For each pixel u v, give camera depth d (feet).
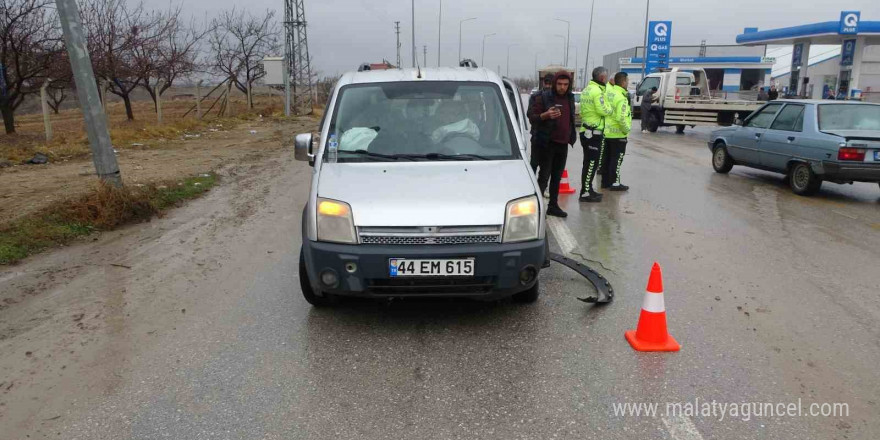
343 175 14.76
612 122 31.50
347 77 18.26
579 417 10.43
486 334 13.84
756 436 9.88
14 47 55.26
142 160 43.42
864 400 10.95
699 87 81.92
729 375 11.89
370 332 14.01
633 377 11.81
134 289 17.03
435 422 10.30
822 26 93.97
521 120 19.20
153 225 24.66
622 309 15.29
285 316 14.99
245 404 10.93
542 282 17.35
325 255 13.23
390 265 12.96
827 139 29.37
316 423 10.30
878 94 120.88
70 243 21.72
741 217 25.82
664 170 40.37
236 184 34.73
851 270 18.52
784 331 13.98
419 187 14.08
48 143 49.06
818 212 26.91
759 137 34.47
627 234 22.94
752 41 112.57
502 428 10.12
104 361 12.67
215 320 14.78
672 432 9.99
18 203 25.82
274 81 110.83
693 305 15.61
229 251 20.84
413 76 17.83
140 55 78.74
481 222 13.19
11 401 11.13
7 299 16.26
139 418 10.51
